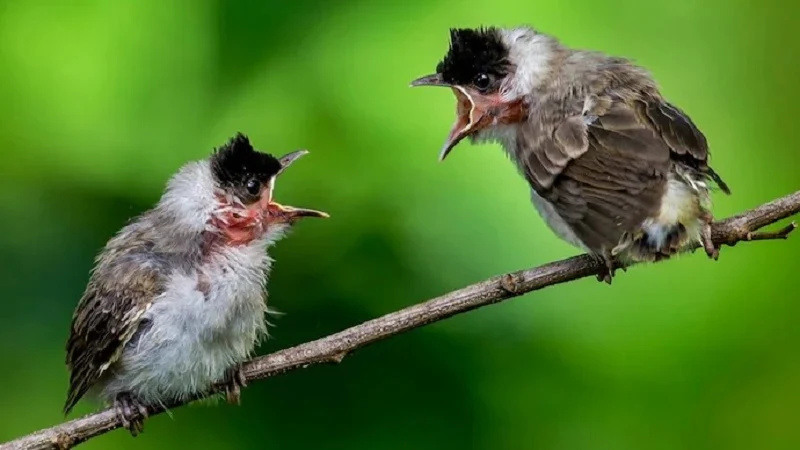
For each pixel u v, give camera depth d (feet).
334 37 45.98
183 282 38.32
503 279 37.32
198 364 38.29
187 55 46.03
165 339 38.09
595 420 45.21
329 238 45.78
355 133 45.60
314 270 45.88
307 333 45.78
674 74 48.98
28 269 45.96
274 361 38.37
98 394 39.58
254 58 45.88
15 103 46.06
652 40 48.29
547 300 45.55
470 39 41.68
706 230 36.32
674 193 36.40
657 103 39.17
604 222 36.83
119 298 38.29
